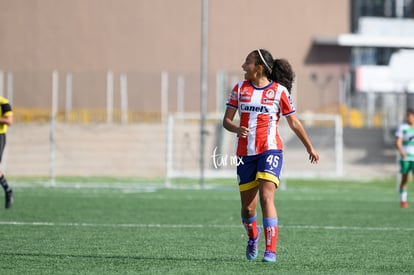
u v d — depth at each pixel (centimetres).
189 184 8881
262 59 2780
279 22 13838
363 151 11338
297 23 13912
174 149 11169
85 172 11025
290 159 11138
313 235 3894
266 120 2775
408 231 4138
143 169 11131
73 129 11125
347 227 4316
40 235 3725
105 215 4856
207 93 11856
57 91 11762
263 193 2759
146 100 11844
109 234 3806
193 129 11244
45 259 2923
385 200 6619
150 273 2606
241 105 2797
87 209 5269
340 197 6938
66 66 13450
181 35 13600
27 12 13400
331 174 10369
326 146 11231
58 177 10138
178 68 13575
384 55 14538
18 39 13362
